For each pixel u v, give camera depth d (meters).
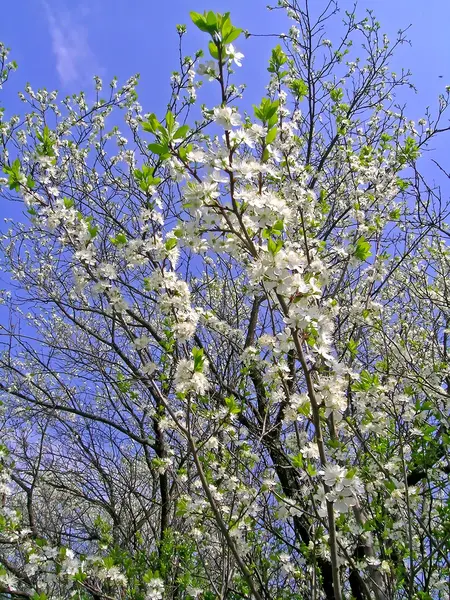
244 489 3.54
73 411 6.22
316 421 2.34
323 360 2.53
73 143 6.78
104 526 4.83
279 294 2.30
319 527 3.46
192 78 6.39
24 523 5.50
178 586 4.11
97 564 3.44
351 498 2.34
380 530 3.69
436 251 5.83
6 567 4.62
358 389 3.63
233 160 2.35
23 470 6.27
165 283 2.90
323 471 2.34
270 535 4.66
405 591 3.74
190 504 3.55
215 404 4.52
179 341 2.90
